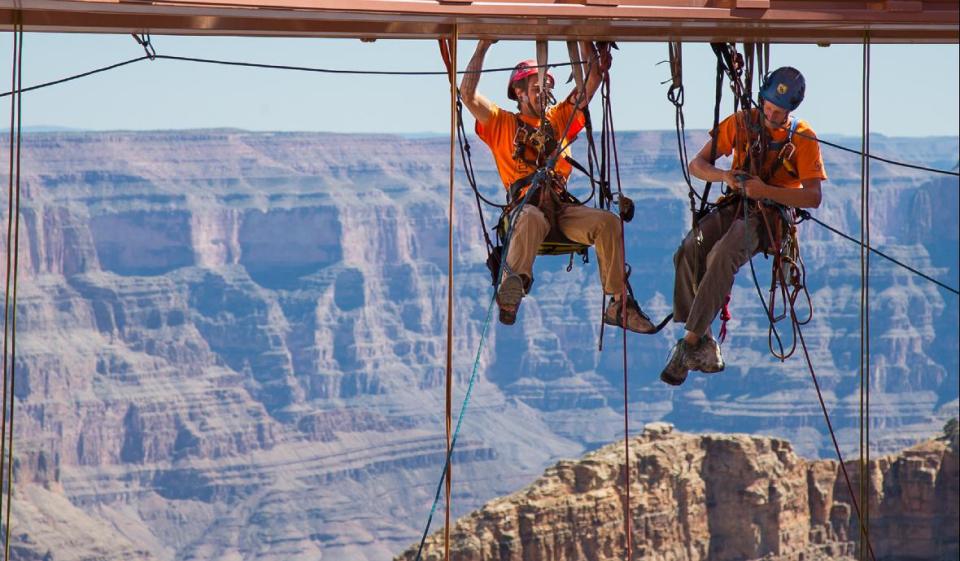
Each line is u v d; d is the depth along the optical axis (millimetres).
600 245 18156
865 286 19344
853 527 101125
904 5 17500
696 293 18094
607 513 86125
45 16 17359
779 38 18328
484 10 16703
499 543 81125
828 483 100625
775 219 18062
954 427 105500
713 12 17094
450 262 17172
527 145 18125
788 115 18031
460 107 18312
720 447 96250
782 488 96625
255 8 16078
